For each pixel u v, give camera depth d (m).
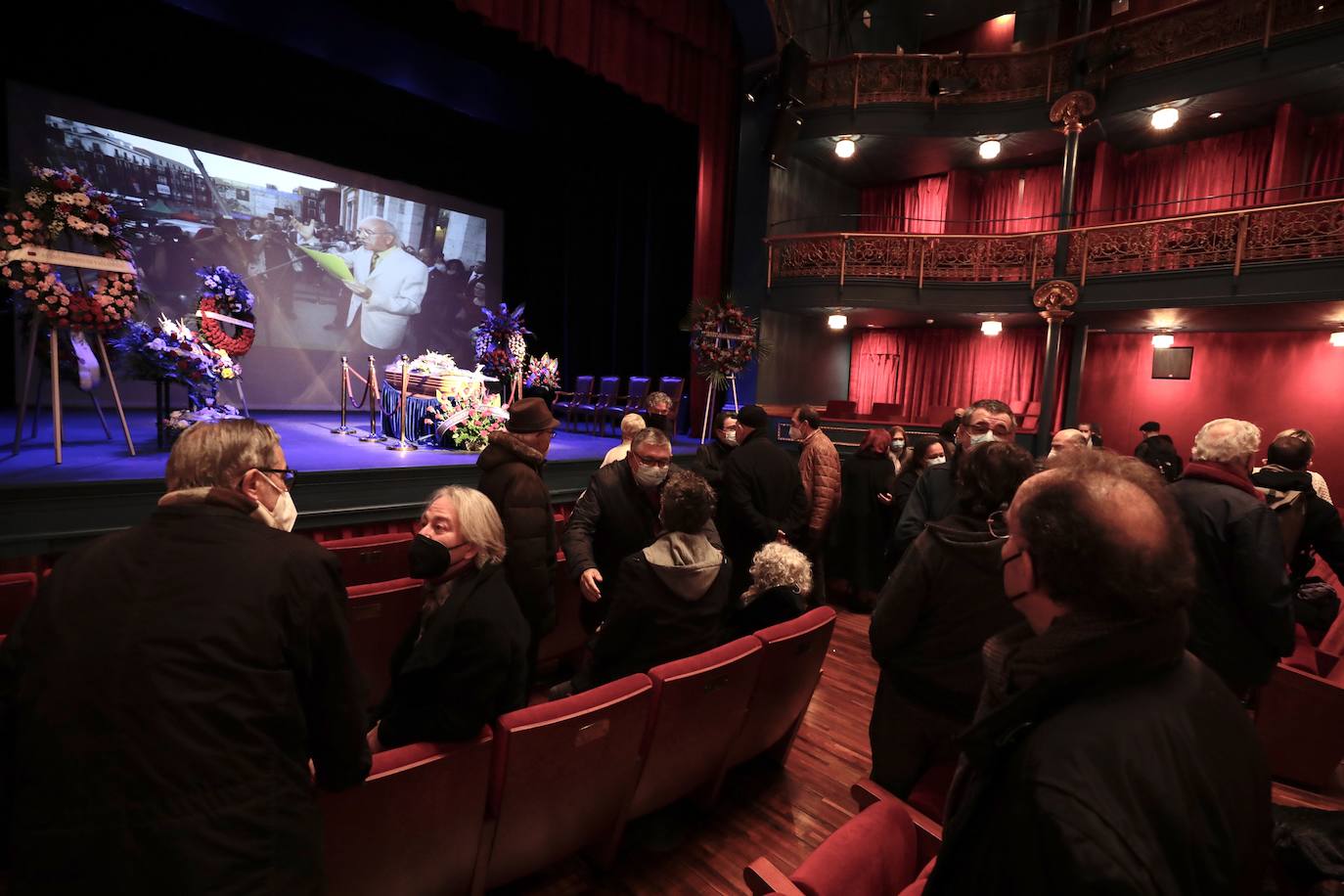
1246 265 7.71
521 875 1.97
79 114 8.27
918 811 1.62
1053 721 0.67
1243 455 2.34
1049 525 0.73
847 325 12.35
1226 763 0.66
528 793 1.78
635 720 1.93
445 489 1.86
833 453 4.42
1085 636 0.69
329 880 1.50
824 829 2.45
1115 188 10.63
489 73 9.98
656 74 9.18
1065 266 9.09
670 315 11.83
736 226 10.52
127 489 3.69
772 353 10.90
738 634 2.63
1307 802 2.76
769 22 9.66
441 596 1.85
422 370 6.72
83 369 4.73
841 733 3.21
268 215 9.90
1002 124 9.88
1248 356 9.81
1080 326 10.49
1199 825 0.61
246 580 1.06
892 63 10.15
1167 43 8.64
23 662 0.99
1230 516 2.26
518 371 8.06
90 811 0.93
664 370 11.96
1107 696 0.68
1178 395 10.37
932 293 9.80
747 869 1.25
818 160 11.52
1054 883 0.57
